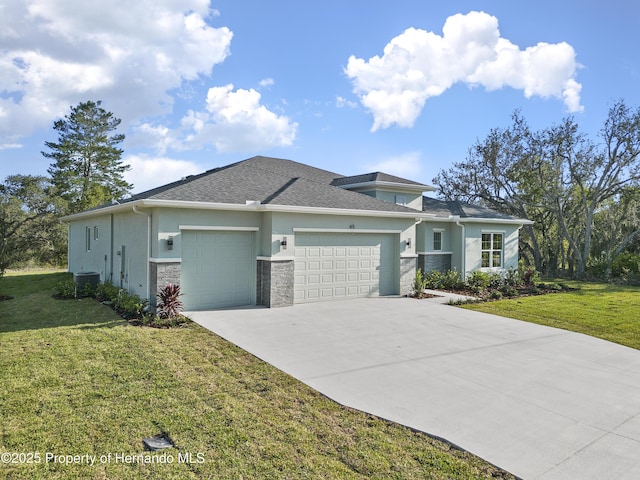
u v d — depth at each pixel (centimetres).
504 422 502
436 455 422
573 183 2706
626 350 852
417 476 385
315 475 381
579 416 525
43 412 493
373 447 436
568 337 951
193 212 1106
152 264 1073
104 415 488
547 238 2956
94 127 3738
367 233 1416
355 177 1977
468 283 1736
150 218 1095
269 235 1189
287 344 819
